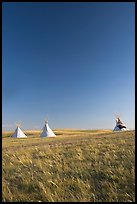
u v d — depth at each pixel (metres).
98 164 9.18
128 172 7.68
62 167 9.32
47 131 47.97
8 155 13.45
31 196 6.62
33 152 14.34
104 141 16.17
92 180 7.57
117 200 5.97
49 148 15.02
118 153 10.84
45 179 7.94
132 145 12.35
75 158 10.79
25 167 10.07
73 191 6.84
